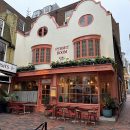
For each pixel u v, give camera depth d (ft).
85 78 36.94
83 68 35.42
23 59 51.75
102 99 35.91
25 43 53.21
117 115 34.17
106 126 27.17
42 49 48.55
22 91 46.11
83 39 41.45
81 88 36.86
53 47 47.09
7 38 51.44
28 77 46.09
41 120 31.65
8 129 24.31
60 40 46.32
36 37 51.26
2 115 36.50
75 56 41.98
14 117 34.42
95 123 29.25
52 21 49.57
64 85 39.50
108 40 39.27
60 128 25.53
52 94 39.88
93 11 42.98
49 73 40.27
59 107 33.86
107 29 40.09
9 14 54.65
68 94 38.32
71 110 32.19
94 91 35.06
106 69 32.83
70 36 44.86
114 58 38.42
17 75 46.19
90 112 30.55
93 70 34.17
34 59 48.88
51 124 28.35
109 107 32.73
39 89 43.50
